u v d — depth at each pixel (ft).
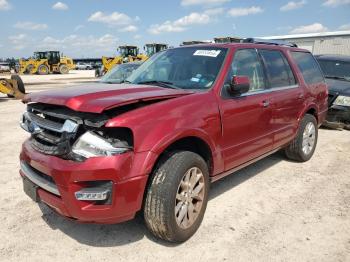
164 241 11.19
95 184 9.57
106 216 9.61
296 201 14.23
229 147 12.89
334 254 10.57
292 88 17.31
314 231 11.87
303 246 10.98
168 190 10.11
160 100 11.01
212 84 12.71
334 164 19.06
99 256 10.39
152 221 10.38
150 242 11.14
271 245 11.02
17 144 22.49
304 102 18.22
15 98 50.67
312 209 13.51
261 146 14.96
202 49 14.61
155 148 9.91
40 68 151.33
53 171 9.66
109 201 9.54
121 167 9.44
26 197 14.30
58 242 11.09
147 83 13.80
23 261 10.10
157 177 10.21
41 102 10.76
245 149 13.84
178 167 10.34
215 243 11.11
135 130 9.73
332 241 11.27
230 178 16.76
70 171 9.36
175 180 10.21
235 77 12.66
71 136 9.68
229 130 12.72
